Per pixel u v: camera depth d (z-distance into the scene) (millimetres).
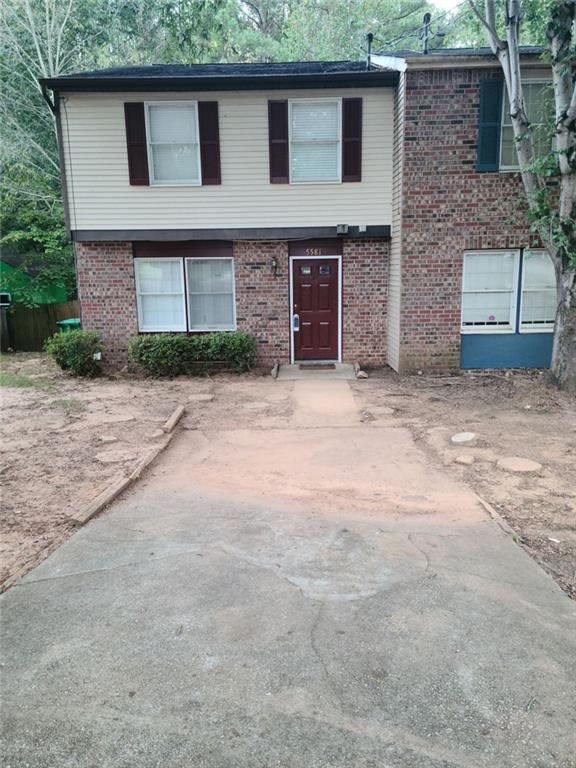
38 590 3635
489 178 10695
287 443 7141
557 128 8680
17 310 16328
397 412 8594
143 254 12008
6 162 18766
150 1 20562
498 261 11188
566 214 8891
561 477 5738
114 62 20828
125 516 4848
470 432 7375
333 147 11477
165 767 2258
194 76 10891
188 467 6227
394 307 11656
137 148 11359
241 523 4691
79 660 2930
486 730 2434
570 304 9234
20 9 19391
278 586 3666
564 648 3006
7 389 10484
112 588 3654
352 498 5281
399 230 11070
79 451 6648
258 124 11336
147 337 11680
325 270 12102
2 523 4688
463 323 11430
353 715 2527
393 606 3422
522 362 11555
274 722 2486
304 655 2949
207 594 3572
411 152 10602
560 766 2244
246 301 12164
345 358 12414
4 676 2814
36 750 2352
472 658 2920
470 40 21094
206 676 2793
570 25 8438
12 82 19016
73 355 11516
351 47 25047
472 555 4098
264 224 11680
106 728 2465
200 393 10117
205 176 11492
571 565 3975
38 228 17750
